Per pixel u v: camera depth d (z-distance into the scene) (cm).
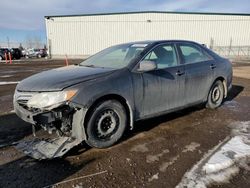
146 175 288
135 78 382
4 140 384
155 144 372
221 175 287
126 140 387
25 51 4103
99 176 287
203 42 3644
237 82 984
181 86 454
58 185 270
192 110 550
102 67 403
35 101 328
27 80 378
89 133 338
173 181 276
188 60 482
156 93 411
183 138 396
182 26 3575
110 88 349
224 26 3622
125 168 304
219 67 543
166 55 445
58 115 323
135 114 389
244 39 3694
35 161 322
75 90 323
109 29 3594
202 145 369
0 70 1528
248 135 407
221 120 485
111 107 355
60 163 317
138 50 421
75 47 3647
